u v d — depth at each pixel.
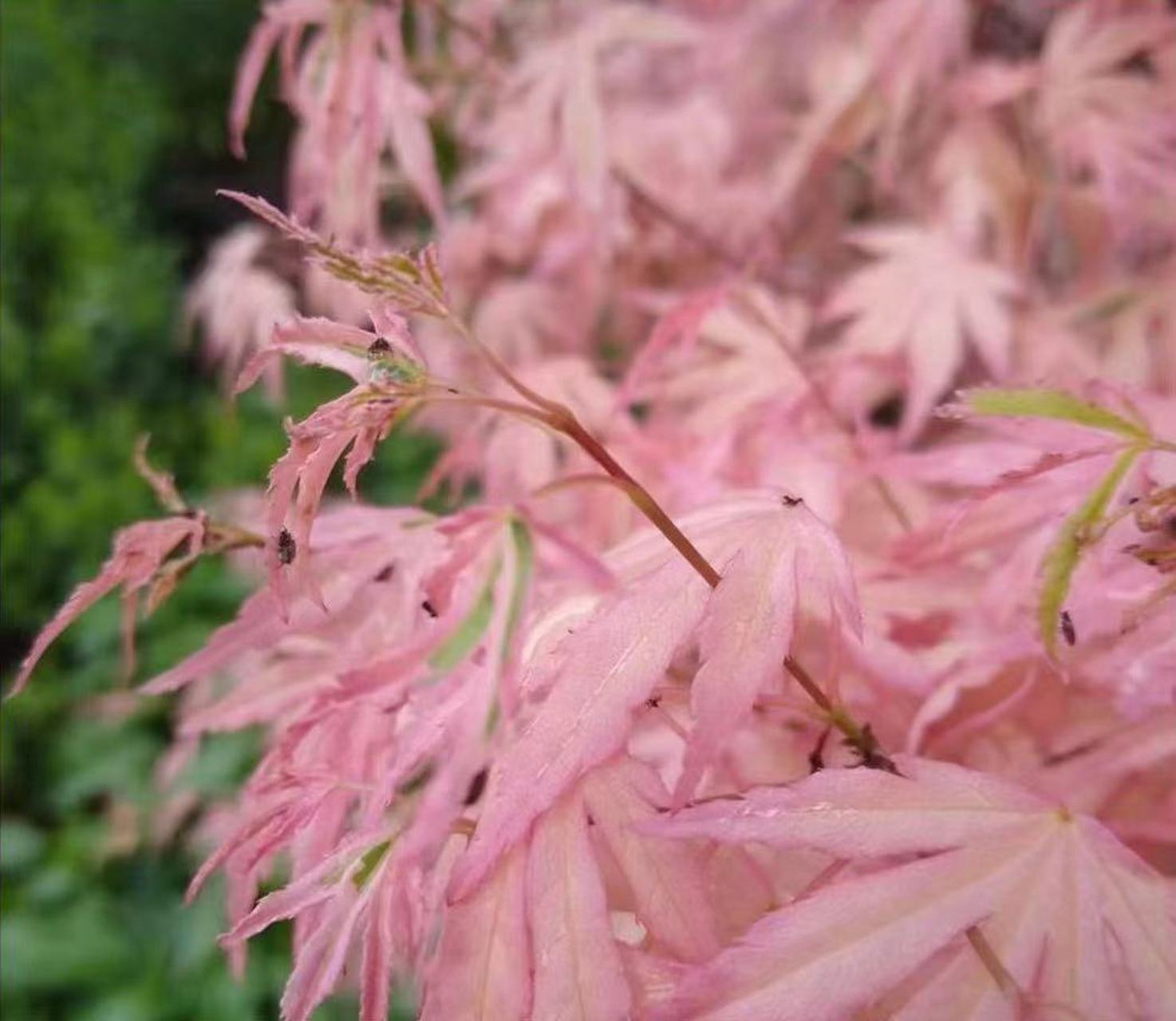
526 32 0.26
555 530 0.09
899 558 0.13
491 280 0.26
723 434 0.16
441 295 0.10
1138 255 0.21
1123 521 0.11
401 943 0.10
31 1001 0.31
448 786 0.08
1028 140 0.22
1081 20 0.21
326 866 0.10
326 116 0.17
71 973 0.31
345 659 0.13
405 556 0.12
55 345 0.45
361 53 0.17
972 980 0.09
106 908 0.33
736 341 0.18
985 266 0.20
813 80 0.24
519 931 0.09
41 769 0.37
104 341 0.46
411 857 0.08
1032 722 0.12
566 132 0.20
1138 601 0.11
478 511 0.09
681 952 0.09
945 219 0.21
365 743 0.12
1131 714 0.11
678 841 0.09
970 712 0.12
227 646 0.12
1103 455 0.11
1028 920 0.09
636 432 0.17
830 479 0.15
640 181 0.24
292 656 0.14
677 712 0.11
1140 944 0.09
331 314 0.24
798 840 0.09
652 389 0.19
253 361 0.10
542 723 0.09
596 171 0.20
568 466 0.17
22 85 0.54
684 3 0.26
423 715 0.10
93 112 0.54
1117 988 0.09
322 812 0.11
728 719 0.09
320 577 0.12
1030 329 0.20
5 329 0.45
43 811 0.36
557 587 0.12
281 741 0.11
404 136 0.17
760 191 0.24
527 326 0.25
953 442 0.19
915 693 0.12
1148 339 0.19
